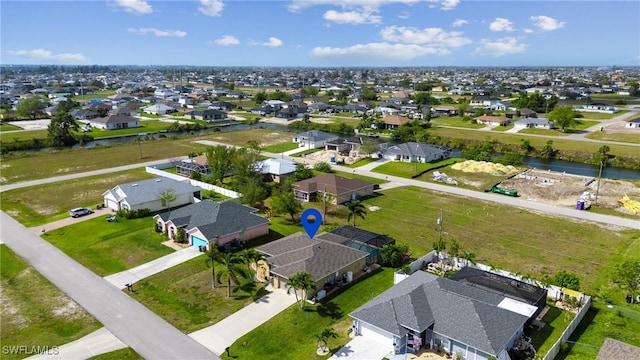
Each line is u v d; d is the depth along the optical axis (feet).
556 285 155.22
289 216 238.48
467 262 176.04
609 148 391.86
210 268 175.22
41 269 175.73
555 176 321.11
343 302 151.02
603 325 136.87
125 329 135.54
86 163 364.38
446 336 122.42
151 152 407.85
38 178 317.01
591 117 602.85
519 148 424.46
